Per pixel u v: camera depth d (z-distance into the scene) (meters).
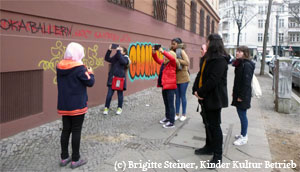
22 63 4.08
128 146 3.77
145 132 4.44
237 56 3.88
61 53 4.93
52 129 4.38
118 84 5.38
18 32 4.00
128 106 6.40
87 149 3.59
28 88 4.26
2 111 3.82
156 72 10.10
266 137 4.38
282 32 52.00
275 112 6.39
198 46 17.39
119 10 6.96
